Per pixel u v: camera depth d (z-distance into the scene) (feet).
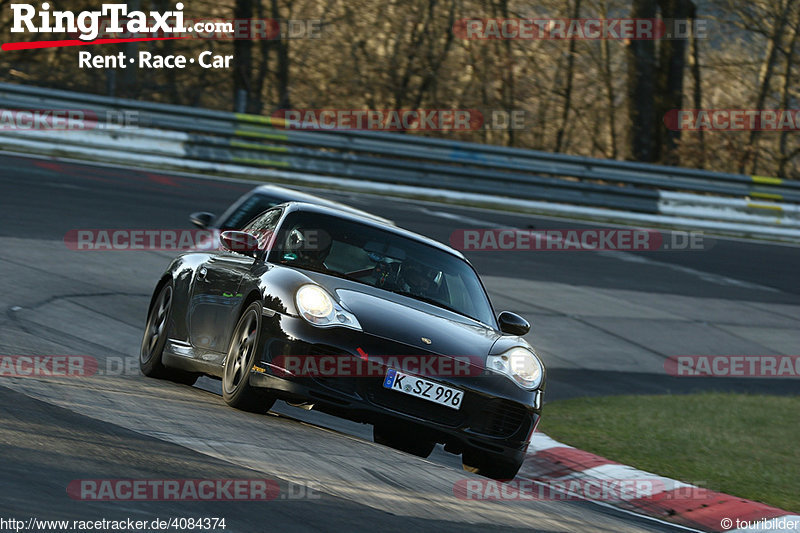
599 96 388.37
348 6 378.32
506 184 268.00
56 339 104.78
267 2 381.60
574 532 58.49
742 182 280.92
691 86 407.03
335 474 59.36
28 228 163.73
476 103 380.58
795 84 393.29
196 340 85.25
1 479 45.57
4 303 117.60
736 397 136.46
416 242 87.20
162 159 247.70
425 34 379.76
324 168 258.98
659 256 238.27
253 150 254.88
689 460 96.12
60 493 45.39
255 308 74.54
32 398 64.95
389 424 71.51
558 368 142.92
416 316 76.28
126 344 113.19
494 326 83.51
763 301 210.38
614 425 109.91
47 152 237.45
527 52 384.27
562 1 380.78
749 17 391.04
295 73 382.63
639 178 274.77
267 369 71.72
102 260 153.48
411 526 50.60
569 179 276.41
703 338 175.63
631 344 163.73
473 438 72.18
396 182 262.47
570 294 188.34
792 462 99.66
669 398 131.44
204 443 60.85
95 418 62.54
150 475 51.06
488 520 56.18
